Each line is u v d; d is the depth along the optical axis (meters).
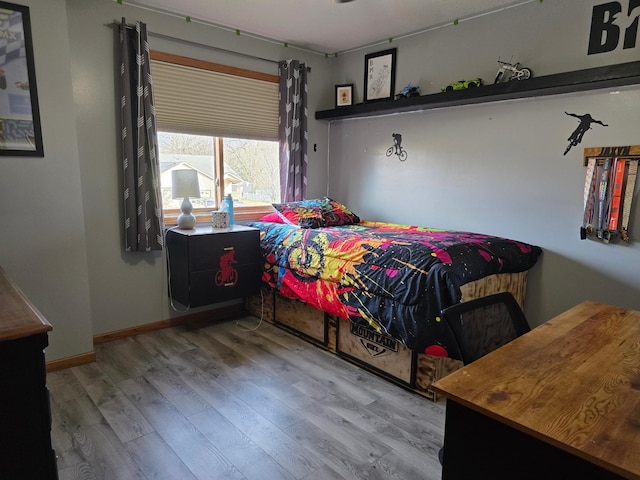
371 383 2.42
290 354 2.79
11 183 2.30
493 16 2.95
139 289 3.10
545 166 2.77
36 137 2.35
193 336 3.10
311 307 2.95
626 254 2.47
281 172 3.81
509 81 2.64
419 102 3.14
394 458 1.76
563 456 0.82
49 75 2.36
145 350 2.83
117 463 1.71
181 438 1.88
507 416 0.87
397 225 3.45
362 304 2.38
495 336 1.36
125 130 2.83
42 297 2.45
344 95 3.96
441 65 3.28
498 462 0.92
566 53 2.64
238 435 1.91
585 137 2.58
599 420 0.86
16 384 1.14
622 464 0.73
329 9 2.95
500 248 2.51
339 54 4.02
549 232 2.79
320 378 2.46
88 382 2.38
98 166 2.83
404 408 2.15
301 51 3.86
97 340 2.94
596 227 2.55
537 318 2.88
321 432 1.94
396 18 3.11
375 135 3.80
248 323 3.39
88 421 2.00
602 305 1.68
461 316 1.26
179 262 3.03
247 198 3.77
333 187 4.24
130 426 1.96
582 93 2.57
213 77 3.31
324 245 2.74
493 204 3.05
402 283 2.19
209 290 3.03
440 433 1.94
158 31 2.98
